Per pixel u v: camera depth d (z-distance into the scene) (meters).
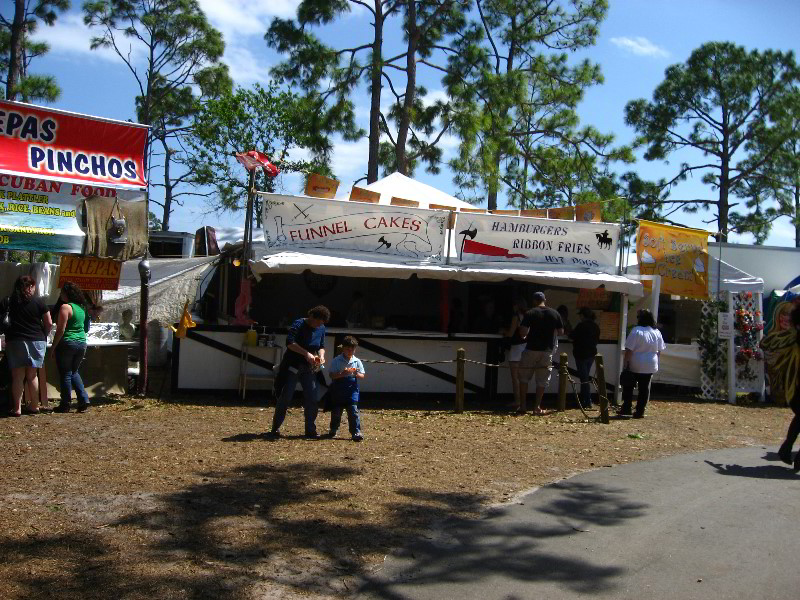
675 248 15.72
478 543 5.89
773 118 30.48
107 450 8.42
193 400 12.27
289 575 5.14
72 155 11.03
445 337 13.45
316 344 9.48
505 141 23.73
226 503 6.58
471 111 23.20
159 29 33.47
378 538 5.92
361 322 15.13
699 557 5.69
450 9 24.55
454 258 13.38
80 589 4.72
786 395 8.85
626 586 5.12
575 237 13.77
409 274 12.60
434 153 25.16
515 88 23.92
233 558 5.37
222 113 30.45
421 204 15.26
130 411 11.03
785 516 6.77
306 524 6.15
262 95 30.80
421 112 24.75
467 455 8.95
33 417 10.27
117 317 18.12
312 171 24.34
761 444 10.54
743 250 18.23
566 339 14.27
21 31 26.77
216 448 8.73
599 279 13.22
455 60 24.11
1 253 14.94
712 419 12.80
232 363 12.72
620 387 14.26
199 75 34.84
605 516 6.68
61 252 10.84
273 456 8.41
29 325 10.24
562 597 4.92
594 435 10.68
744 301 15.84
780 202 32.84
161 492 6.82
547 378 12.47
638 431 11.17
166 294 18.48
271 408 11.86
